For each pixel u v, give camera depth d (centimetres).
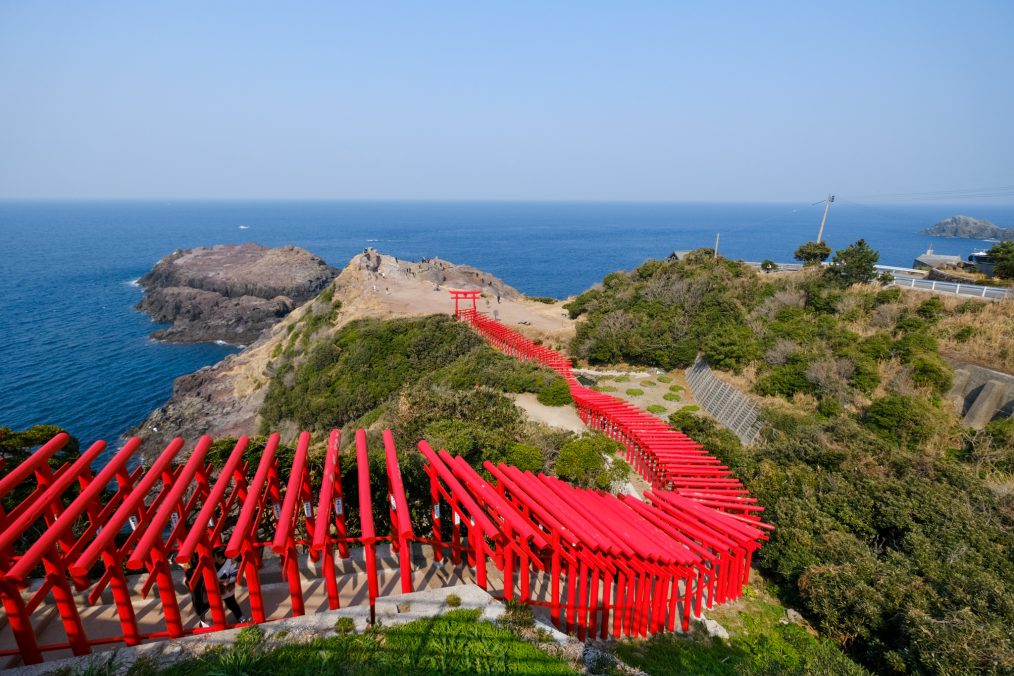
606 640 820
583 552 793
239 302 7331
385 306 4591
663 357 3123
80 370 5247
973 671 864
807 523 1322
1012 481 1741
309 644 577
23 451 1294
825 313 3022
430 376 3041
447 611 656
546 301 5569
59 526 557
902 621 996
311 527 877
